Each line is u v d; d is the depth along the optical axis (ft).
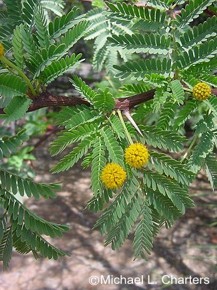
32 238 0.50
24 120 1.32
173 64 0.52
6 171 0.48
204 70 0.53
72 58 0.47
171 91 0.51
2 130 1.09
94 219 1.79
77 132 0.48
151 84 0.51
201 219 1.73
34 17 0.52
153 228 0.55
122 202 0.50
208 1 0.53
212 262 1.53
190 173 0.51
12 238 0.52
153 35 0.53
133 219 0.51
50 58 0.48
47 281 1.47
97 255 1.59
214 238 1.64
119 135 0.48
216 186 0.57
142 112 0.54
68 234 1.70
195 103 0.53
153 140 0.51
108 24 0.68
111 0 0.70
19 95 0.46
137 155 0.46
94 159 0.48
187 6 0.53
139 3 0.60
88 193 1.94
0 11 0.56
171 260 1.55
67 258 1.57
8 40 0.55
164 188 0.50
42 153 2.11
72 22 0.52
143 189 0.52
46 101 0.49
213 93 0.53
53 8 0.63
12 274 1.50
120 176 0.46
